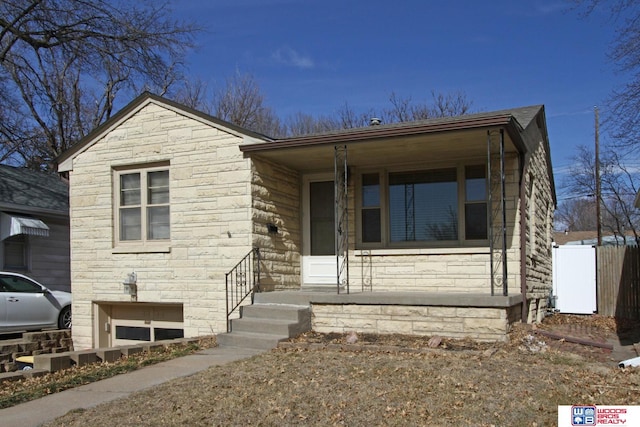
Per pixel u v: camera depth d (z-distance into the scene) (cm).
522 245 1020
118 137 1206
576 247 1598
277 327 931
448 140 973
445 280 1091
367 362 725
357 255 1173
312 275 1236
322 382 633
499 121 879
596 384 610
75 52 1859
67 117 2839
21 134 2177
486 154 1090
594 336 1052
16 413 576
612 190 3219
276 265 1145
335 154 1014
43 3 1734
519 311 1011
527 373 653
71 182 1248
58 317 1309
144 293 1162
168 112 1162
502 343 857
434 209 1145
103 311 1234
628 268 1548
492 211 1040
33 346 1128
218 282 1097
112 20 1847
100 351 841
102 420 538
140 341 1215
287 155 1111
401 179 1176
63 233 1633
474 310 896
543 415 515
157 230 1176
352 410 539
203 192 1120
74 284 1232
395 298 944
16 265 1489
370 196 1195
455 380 623
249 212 1078
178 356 862
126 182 1214
